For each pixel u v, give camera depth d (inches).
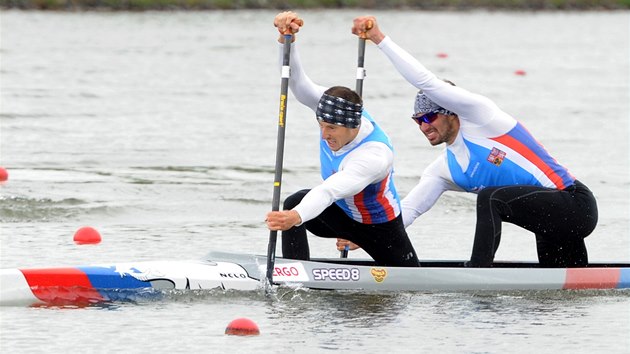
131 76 3804.1
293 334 1044.5
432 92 1176.8
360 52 1240.8
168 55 4475.9
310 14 6688.0
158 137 2564.0
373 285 1211.9
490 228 1207.6
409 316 1117.1
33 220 1684.3
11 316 1082.1
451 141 1224.8
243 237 1609.3
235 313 1115.9
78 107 3029.0
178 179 2034.9
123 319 1083.9
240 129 2738.7
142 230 1640.0
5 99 3107.8
